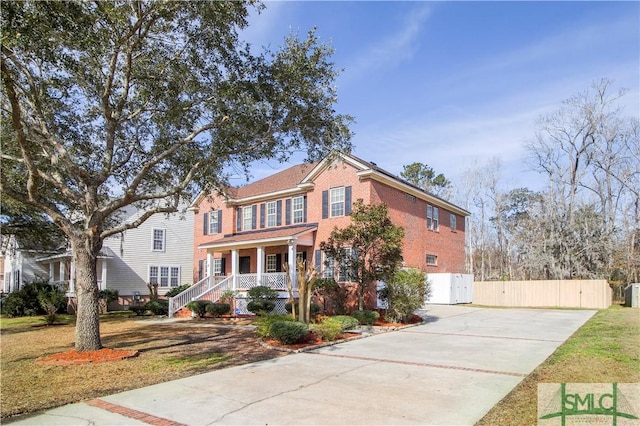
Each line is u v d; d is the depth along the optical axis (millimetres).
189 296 24969
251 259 28234
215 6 10219
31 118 11484
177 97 11828
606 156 35094
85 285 11414
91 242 11508
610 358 9203
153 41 11523
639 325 15039
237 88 11141
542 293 27688
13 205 17141
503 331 15641
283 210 26594
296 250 25312
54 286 28172
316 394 7320
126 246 31922
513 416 5930
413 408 6492
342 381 8234
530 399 6695
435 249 28547
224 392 7520
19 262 34250
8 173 13117
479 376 8547
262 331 13531
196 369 9484
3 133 12508
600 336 12820
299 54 11469
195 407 6691
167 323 20016
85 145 13477
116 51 10445
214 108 11883
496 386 7730
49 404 6926
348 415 6195
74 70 10344
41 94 11320
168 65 11625
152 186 14797
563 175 36781
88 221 11508
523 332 15297
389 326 16953
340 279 22266
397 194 24656
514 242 41156
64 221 11320
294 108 11781
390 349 11984
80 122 13258
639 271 31844
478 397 7039
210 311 22172
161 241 33719
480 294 29719
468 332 15547
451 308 25531
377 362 10117
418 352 11453
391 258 18094
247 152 12562
